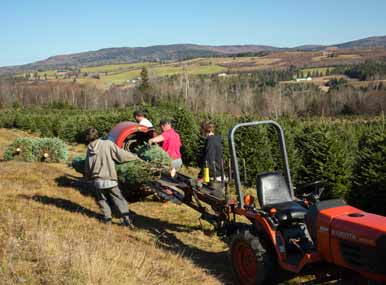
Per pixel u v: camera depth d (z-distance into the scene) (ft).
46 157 53.67
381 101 221.25
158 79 324.19
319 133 43.45
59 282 17.57
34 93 352.90
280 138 23.65
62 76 605.73
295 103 232.32
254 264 21.40
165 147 35.65
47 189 37.58
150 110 83.51
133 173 33.53
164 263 23.16
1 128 151.64
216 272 23.84
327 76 439.22
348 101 228.02
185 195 29.32
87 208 33.63
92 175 29.14
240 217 35.60
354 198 36.45
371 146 36.63
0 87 354.74
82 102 311.47
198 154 61.21
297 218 21.12
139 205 36.86
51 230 24.39
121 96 302.86
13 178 40.14
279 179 23.09
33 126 135.74
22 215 27.09
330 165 41.98
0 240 21.40
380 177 34.78
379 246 15.52
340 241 17.17
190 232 30.58
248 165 50.78
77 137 100.99
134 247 24.99
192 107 220.43
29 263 19.19
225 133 63.46
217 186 28.81
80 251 20.44
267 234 21.35
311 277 23.06
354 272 18.07
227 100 235.61
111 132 39.93
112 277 18.98
